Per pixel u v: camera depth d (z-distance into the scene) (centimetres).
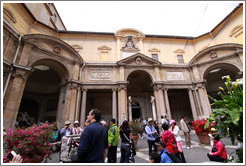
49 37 1432
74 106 1455
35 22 1723
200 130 820
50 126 552
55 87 2191
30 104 2139
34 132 480
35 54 1316
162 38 2367
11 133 456
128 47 2200
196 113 1659
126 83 1688
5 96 1026
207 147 749
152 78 1808
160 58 2222
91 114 293
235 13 1894
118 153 705
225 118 233
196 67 1845
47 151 492
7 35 1109
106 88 1677
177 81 1845
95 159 238
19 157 321
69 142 454
